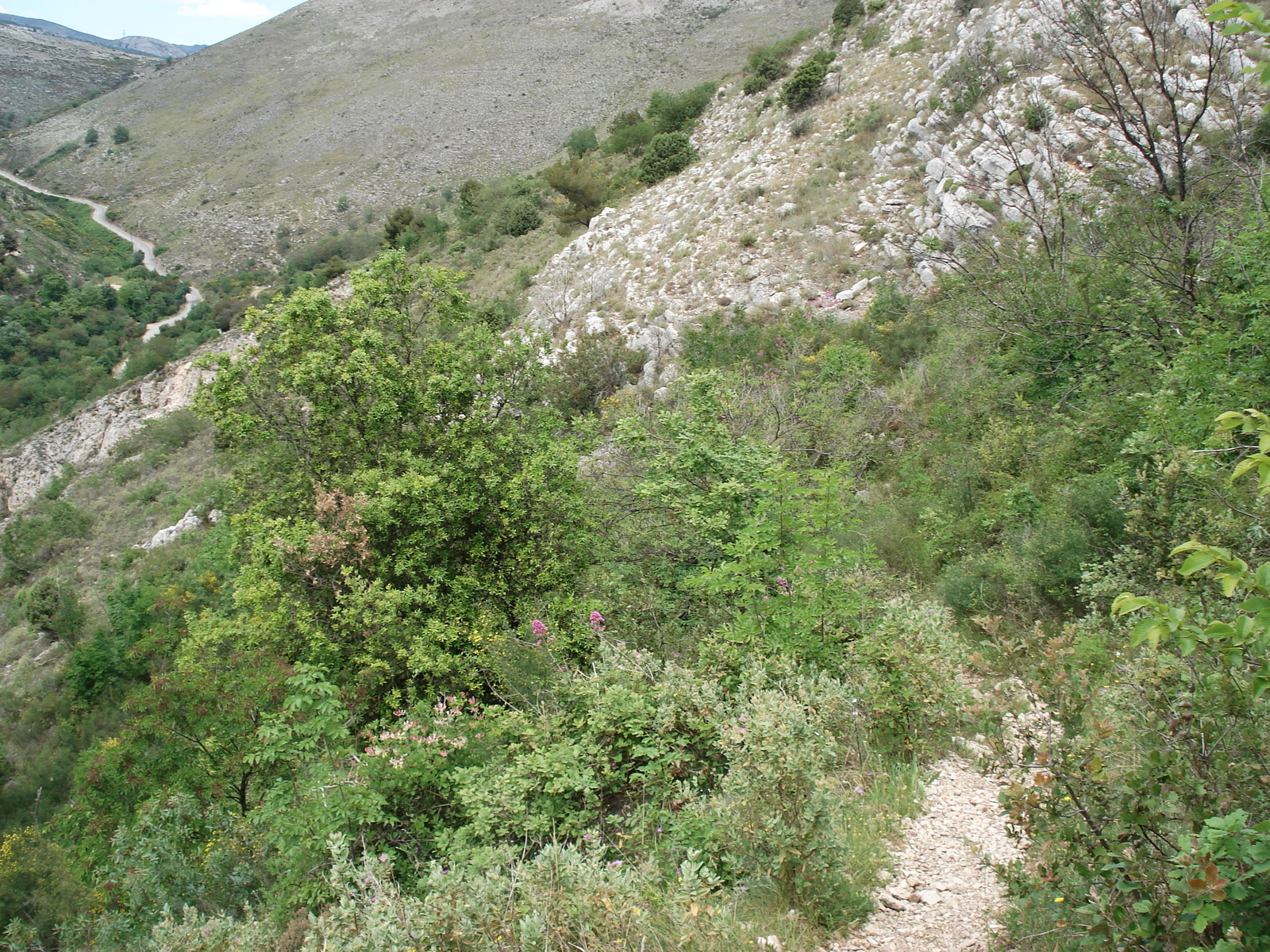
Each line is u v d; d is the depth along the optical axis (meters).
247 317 8.94
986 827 3.88
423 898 3.87
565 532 8.23
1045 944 2.75
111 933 5.54
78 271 62.75
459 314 9.48
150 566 21.58
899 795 4.23
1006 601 6.40
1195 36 12.54
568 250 24.09
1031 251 10.91
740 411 9.48
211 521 24.05
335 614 7.20
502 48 89.31
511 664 6.41
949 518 8.20
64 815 9.45
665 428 8.33
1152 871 2.33
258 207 70.81
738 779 3.61
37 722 18.11
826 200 18.84
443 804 4.96
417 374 8.91
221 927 3.98
